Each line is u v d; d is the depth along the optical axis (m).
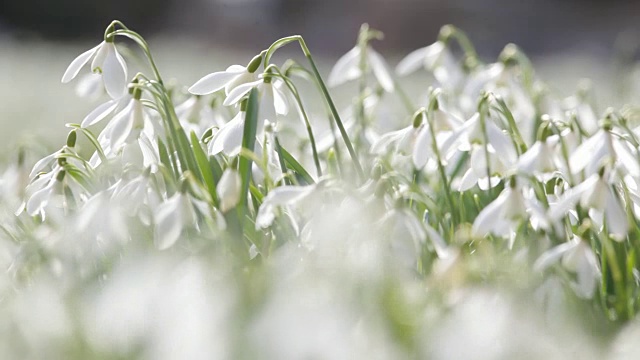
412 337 0.99
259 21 7.71
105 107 1.21
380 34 1.42
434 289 1.06
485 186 1.22
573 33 7.54
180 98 1.38
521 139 1.24
